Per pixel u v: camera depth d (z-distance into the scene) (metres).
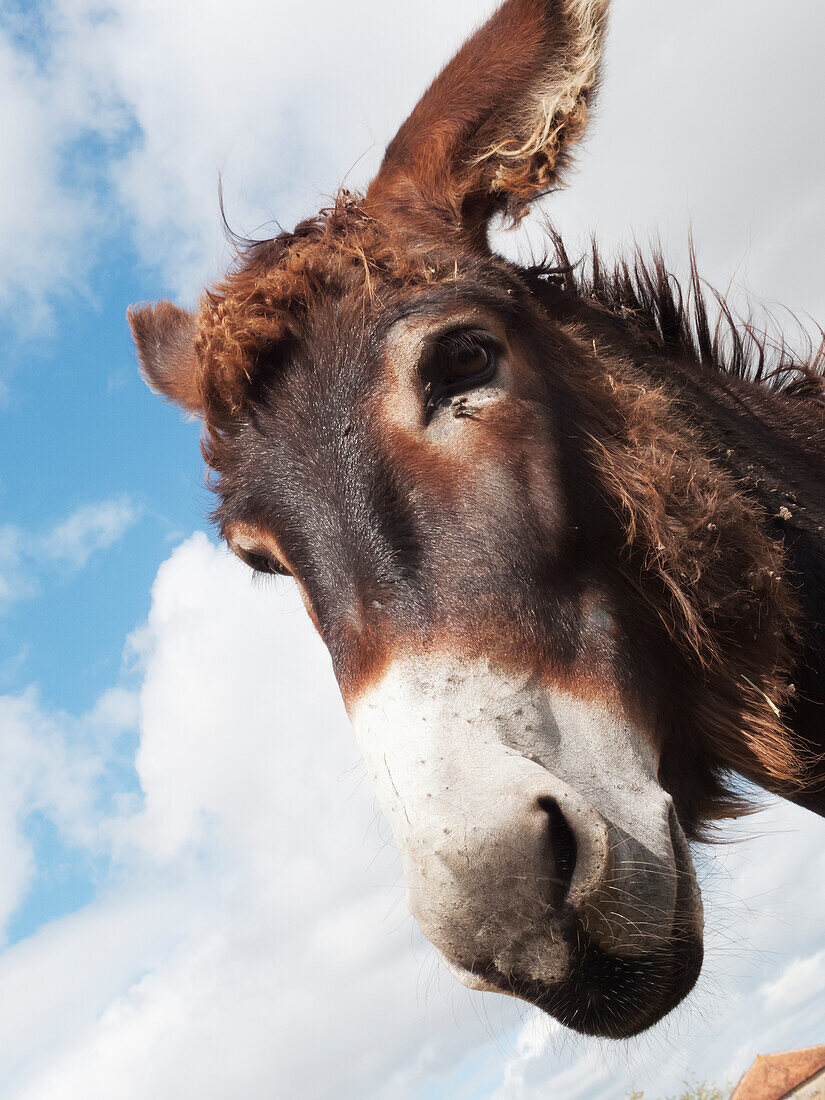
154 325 3.62
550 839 1.76
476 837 1.74
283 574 2.73
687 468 2.38
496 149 2.74
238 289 2.62
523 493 2.19
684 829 2.36
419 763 1.86
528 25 2.73
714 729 2.33
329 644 2.22
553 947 1.74
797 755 2.40
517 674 1.99
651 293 3.20
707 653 2.29
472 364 2.31
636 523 2.29
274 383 2.40
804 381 3.27
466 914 1.73
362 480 2.19
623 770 1.98
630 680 2.13
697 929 1.97
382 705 1.98
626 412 2.48
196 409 3.20
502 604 2.05
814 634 2.54
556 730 1.97
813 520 2.68
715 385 3.00
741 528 2.36
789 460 2.83
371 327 2.34
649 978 1.86
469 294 2.37
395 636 2.03
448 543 2.10
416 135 2.85
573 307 2.94
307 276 2.44
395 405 2.24
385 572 2.10
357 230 2.60
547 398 2.37
